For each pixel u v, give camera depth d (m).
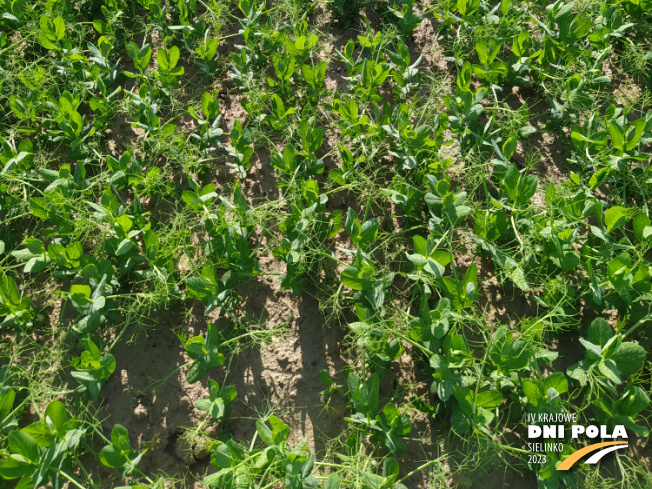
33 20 3.67
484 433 2.40
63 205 2.80
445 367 2.39
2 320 2.84
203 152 3.22
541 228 2.76
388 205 3.17
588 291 2.74
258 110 3.30
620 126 2.90
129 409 2.68
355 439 2.44
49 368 2.75
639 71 3.65
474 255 2.99
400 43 3.33
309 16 3.91
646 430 2.35
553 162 3.35
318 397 2.71
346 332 2.84
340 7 3.86
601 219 2.74
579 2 3.79
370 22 3.88
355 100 3.39
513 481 2.52
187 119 3.52
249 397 2.71
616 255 2.82
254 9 3.57
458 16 3.85
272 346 2.82
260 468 2.32
